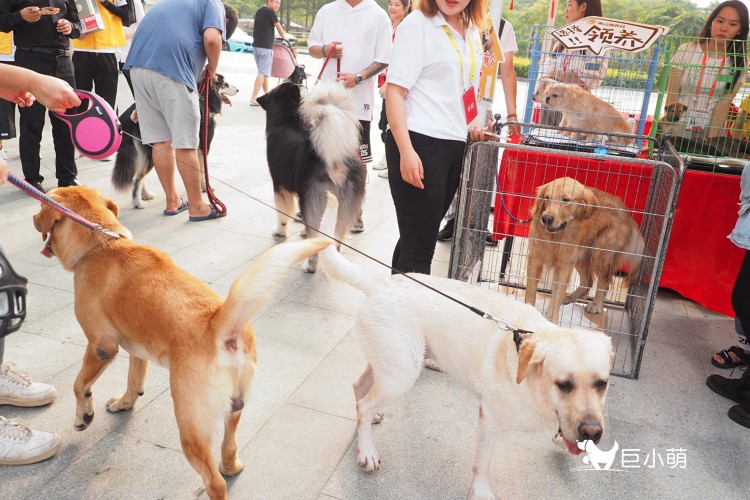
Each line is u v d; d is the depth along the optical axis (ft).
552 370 6.17
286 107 14.23
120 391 8.84
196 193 16.02
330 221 8.79
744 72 13.37
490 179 12.91
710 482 7.88
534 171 12.27
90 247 7.28
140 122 15.69
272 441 8.05
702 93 13.65
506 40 14.23
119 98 33.09
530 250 11.81
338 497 7.18
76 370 9.21
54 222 7.37
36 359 9.41
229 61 61.00
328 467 7.66
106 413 8.34
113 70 19.63
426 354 7.96
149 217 16.40
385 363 7.50
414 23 9.51
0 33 16.70
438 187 10.05
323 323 11.35
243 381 6.49
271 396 9.03
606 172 11.82
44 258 13.07
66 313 10.87
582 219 11.39
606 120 13.92
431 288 7.33
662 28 11.96
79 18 16.48
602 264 12.15
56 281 12.07
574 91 13.82
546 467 7.98
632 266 12.04
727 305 12.89
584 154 9.95
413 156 9.45
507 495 7.45
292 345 10.50
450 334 7.33
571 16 15.62
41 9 15.05
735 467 8.21
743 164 13.09
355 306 12.13
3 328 6.61
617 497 7.52
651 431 8.89
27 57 15.58
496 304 7.59
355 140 13.50
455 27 9.89
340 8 15.76
